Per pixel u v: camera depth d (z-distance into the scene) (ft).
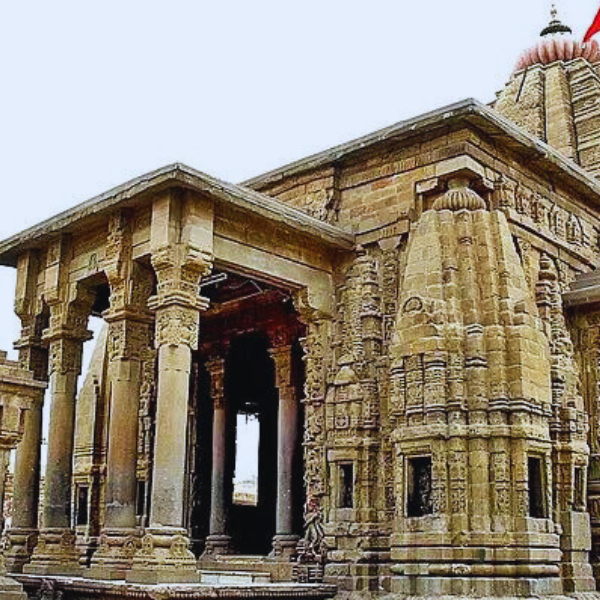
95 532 91.04
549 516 62.95
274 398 108.68
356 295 72.23
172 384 60.70
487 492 60.85
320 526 69.51
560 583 62.75
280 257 70.33
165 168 61.21
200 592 54.13
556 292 73.72
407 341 65.10
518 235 71.77
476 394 62.44
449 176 68.74
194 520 97.66
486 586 58.85
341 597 64.75
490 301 64.80
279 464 83.61
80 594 58.70
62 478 70.59
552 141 100.53
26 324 77.05
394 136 70.90
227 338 93.30
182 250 62.44
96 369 98.78
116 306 66.85
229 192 63.72
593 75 101.60
